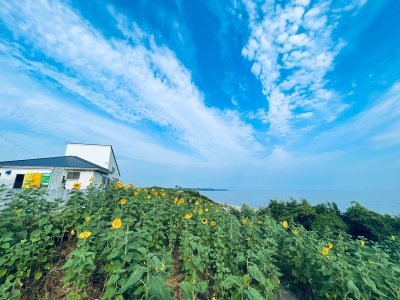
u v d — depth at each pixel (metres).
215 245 4.01
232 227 5.01
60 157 20.84
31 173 15.70
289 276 4.61
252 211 9.44
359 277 3.02
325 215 8.75
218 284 3.21
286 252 4.77
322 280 3.44
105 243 3.55
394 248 5.67
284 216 9.48
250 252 3.19
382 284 2.94
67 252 4.07
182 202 7.08
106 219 5.11
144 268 2.15
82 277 2.65
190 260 3.71
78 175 18.36
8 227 3.57
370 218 7.96
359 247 4.20
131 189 7.77
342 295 2.96
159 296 1.88
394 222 7.80
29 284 3.15
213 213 6.89
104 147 27.69
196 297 3.39
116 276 2.44
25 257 3.04
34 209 4.29
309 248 4.25
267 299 2.82
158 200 6.89
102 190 6.59
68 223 4.31
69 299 2.77
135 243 3.04
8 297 2.58
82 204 4.91
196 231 5.01
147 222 4.80
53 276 3.40
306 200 10.08
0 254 3.05
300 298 3.97
